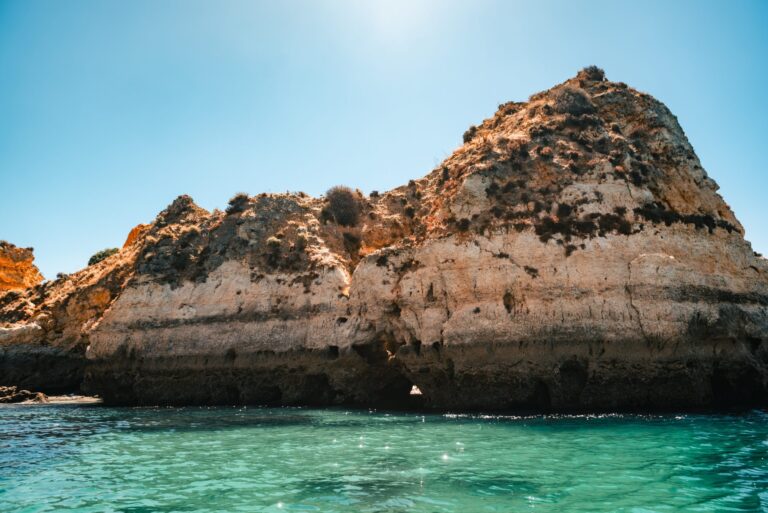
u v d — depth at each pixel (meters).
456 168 39.53
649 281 28.39
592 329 28.02
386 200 51.84
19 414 34.75
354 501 12.96
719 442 19.36
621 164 33.44
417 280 33.59
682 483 14.16
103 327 43.84
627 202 31.61
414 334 32.97
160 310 42.81
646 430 21.89
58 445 22.27
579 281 29.22
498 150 36.81
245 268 42.94
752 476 14.81
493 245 31.61
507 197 33.56
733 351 28.39
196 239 47.72
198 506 12.88
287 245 44.00
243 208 49.25
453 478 15.02
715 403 28.45
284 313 39.19
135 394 41.53
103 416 32.81
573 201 31.94
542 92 45.50
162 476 16.06
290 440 21.89
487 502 12.71
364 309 36.19
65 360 52.56
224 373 39.22
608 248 29.83
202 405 39.06
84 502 13.49
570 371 28.42
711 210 34.03
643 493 13.31
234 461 17.97
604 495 13.17
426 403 32.28
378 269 36.22
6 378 50.81
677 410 27.06
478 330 30.03
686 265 29.62
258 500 13.23
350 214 49.12
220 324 40.53
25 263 80.06
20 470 17.47
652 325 27.44
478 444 19.83
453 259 32.44
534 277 29.94
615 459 16.97
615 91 40.03
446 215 34.94
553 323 28.69
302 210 48.97
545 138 36.53
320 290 38.81
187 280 43.78
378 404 35.19
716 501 12.65
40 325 53.94
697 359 27.64
